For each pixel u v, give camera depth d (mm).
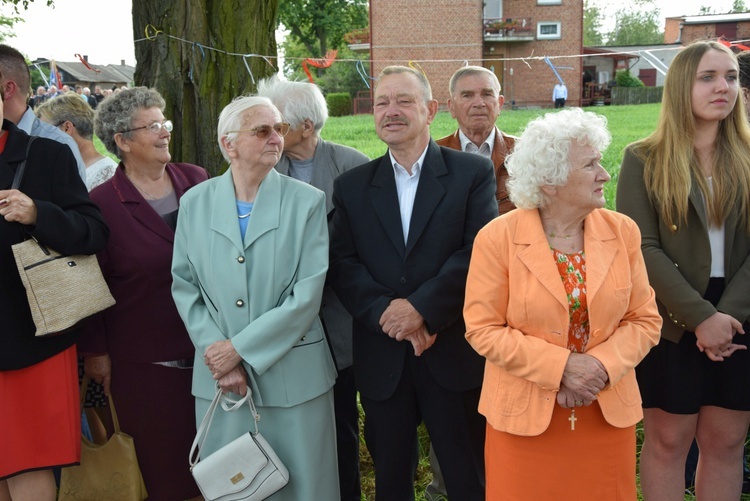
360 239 2975
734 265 2852
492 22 35938
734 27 29797
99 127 3182
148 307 3082
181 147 4195
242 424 2891
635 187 2953
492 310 2482
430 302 2730
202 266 2867
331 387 3006
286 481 2727
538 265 2395
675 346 2873
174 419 3152
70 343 2930
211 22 4152
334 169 3535
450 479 2932
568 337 2418
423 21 33531
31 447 2844
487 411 2510
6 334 2762
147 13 4168
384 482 2990
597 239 2424
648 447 3027
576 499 2430
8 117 3703
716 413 2930
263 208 2869
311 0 45062
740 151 2863
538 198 2426
